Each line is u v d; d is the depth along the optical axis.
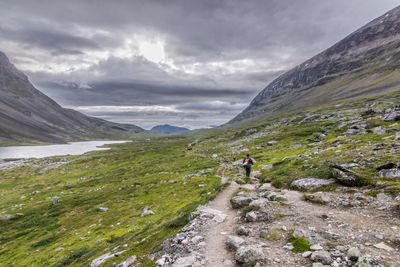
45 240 43.66
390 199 20.19
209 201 28.67
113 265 18.48
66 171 125.12
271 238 15.84
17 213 63.03
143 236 24.19
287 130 129.75
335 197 22.42
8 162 173.00
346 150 40.44
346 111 141.88
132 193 63.34
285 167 40.28
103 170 115.81
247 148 103.00
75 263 27.50
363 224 16.77
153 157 138.88
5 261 38.94
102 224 45.12
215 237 17.44
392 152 31.95
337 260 12.55
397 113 68.56
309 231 15.90
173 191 54.94
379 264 11.67
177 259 14.69
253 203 21.94
